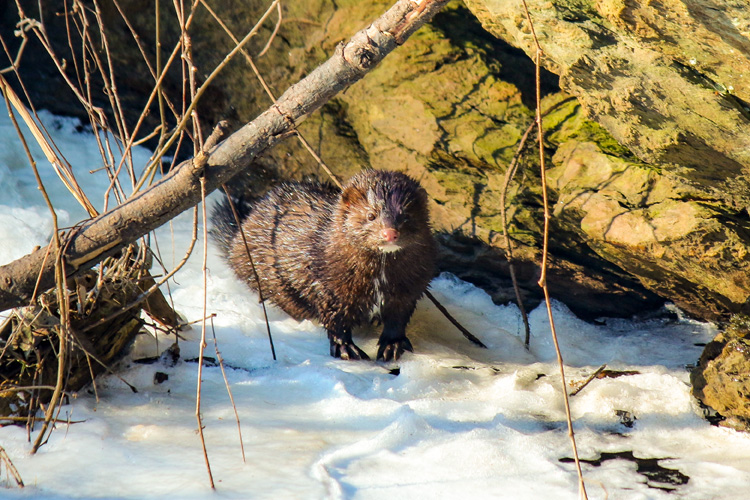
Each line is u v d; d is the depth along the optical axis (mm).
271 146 7266
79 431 7176
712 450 7445
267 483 6340
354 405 8219
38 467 6477
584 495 5625
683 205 9164
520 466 6930
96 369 8312
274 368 9328
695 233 8906
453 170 11961
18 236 11188
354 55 6785
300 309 11336
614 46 7547
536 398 8641
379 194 9820
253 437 7309
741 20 6281
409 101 12094
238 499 6062
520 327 11602
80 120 15516
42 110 15531
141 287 8883
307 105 7047
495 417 8086
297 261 10906
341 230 10141
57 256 6895
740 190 8695
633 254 9711
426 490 6402
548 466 6930
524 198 11375
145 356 9117
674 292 10695
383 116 12359
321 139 12984
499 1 8281
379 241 9453
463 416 8195
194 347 9625
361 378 9148
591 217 9898
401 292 10305
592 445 7504
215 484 6289
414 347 10773
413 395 8797
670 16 6664
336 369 9195
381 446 7184
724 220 8898
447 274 12688
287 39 12570
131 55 13773
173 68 13555
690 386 8781
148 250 9000
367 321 10922
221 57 13070
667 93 7594
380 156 12594
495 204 11578
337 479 6512
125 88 14484
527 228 11352
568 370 9906
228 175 7258
